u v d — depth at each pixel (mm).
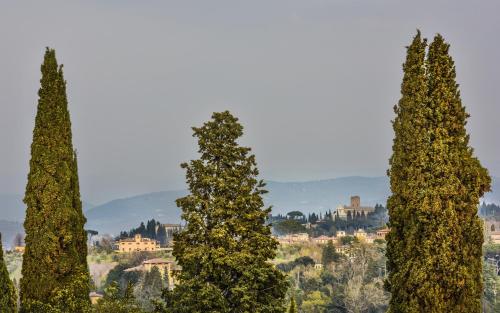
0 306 52812
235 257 62812
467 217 51375
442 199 51406
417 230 51812
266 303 64750
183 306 62906
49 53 63938
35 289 59375
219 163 67375
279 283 65500
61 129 62812
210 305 61312
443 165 51719
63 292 58875
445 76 53719
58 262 60031
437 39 54250
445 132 52438
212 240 64438
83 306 59500
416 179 52500
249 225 64938
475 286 50812
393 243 54250
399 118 55531
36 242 60031
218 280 63875
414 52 54688
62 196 61281
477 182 51969
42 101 62812
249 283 63219
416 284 51281
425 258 50875
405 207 53469
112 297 61969
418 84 53906
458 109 53188
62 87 64125
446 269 50219
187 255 63094
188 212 65938
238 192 66250
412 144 53312
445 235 50562
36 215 60469
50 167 61281
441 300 50094
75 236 62156
